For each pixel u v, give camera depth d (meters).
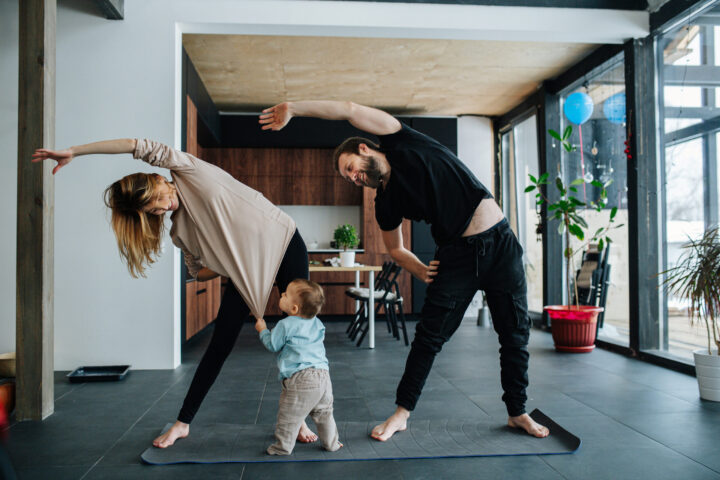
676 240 4.18
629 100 4.55
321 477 2.01
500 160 7.92
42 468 2.11
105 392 3.38
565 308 4.91
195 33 4.44
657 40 4.43
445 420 2.73
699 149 3.87
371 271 5.23
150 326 4.12
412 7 4.27
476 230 2.40
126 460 2.20
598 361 4.36
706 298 3.10
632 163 4.51
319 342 2.28
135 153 2.15
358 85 6.35
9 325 4.07
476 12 4.32
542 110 6.30
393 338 5.85
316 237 8.13
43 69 2.82
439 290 2.45
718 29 3.66
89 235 4.09
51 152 2.02
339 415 2.88
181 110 4.43
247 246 2.30
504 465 2.13
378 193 2.51
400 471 2.07
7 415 2.80
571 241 6.01
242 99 6.87
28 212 2.82
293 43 4.99
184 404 2.42
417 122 7.68
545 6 4.38
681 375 3.82
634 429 2.59
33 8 2.82
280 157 7.77
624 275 4.95
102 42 4.14
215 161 7.71
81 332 4.10
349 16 4.23
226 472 2.06
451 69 5.80
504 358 2.53
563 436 2.44
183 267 4.66
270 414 2.89
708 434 2.51
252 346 5.23
